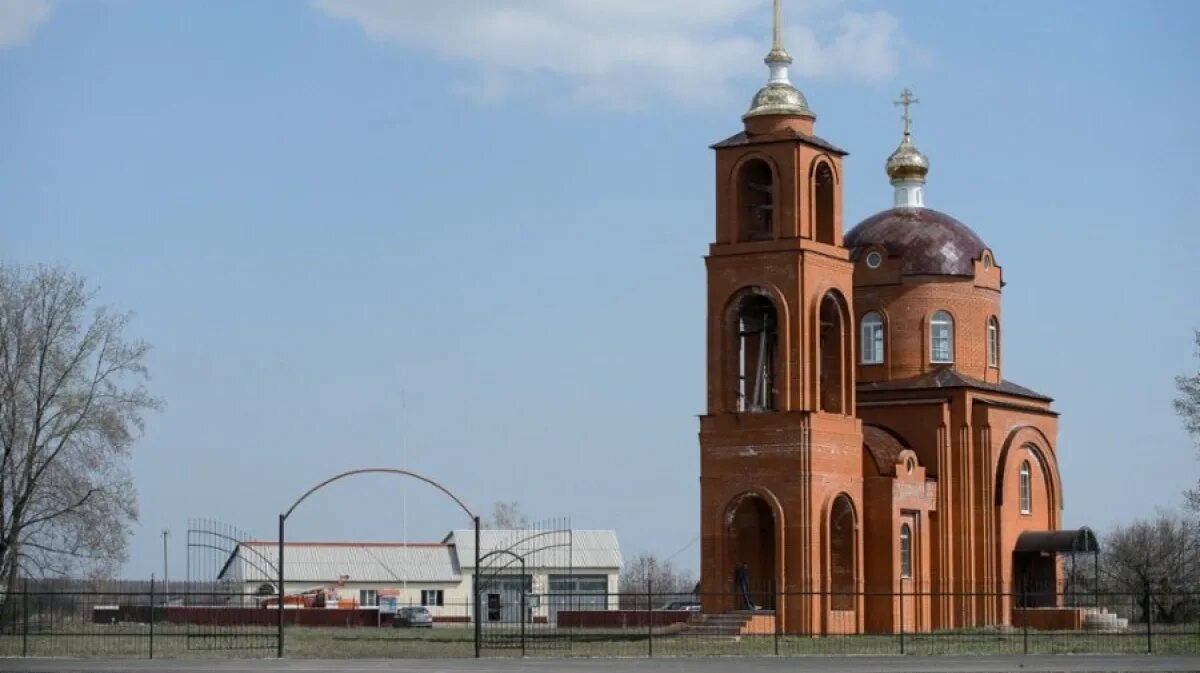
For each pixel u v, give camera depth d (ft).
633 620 331.98
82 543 303.89
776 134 276.00
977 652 230.68
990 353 320.09
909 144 326.03
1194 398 311.68
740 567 274.77
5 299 304.91
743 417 274.16
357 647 240.53
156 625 305.53
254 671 189.88
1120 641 250.57
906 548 291.17
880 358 313.32
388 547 423.23
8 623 292.61
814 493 270.67
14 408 300.40
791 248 273.13
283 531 224.74
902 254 314.76
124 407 311.88
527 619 370.32
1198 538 374.43
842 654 227.81
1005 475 305.53
